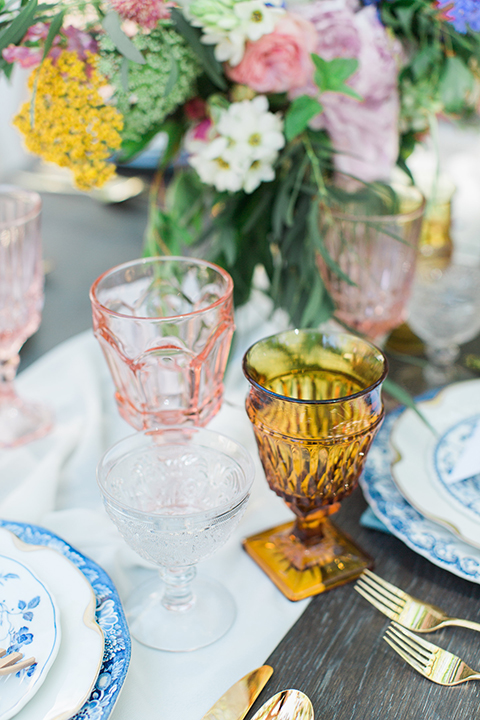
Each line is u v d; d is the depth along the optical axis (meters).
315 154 0.66
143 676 0.42
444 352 0.77
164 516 0.38
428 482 0.54
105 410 0.71
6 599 0.41
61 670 0.37
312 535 0.51
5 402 0.71
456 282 0.75
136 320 0.47
